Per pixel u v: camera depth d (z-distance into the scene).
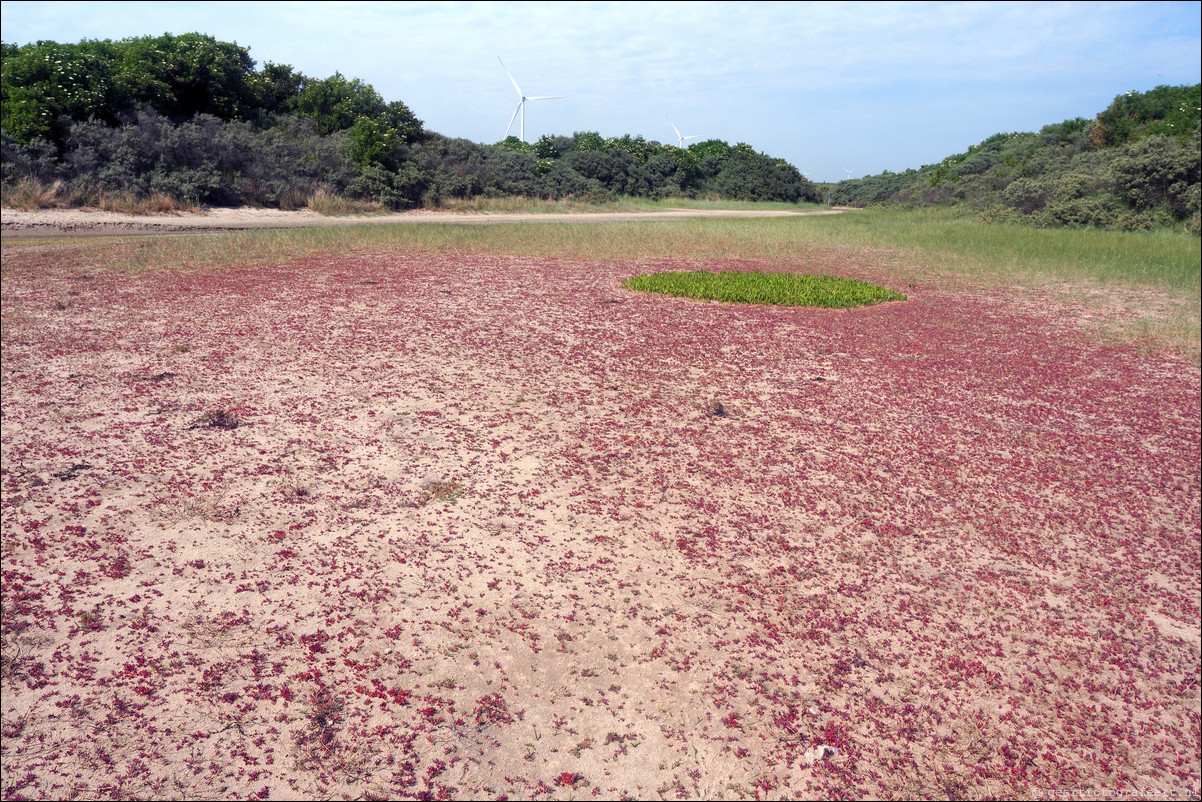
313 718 3.90
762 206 64.75
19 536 5.29
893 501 6.74
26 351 9.52
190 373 8.96
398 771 3.62
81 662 4.18
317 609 4.74
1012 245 26.86
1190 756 4.18
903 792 3.77
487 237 24.72
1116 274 21.19
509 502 6.24
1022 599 5.44
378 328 11.60
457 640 4.55
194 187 28.17
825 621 4.99
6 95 27.28
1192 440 8.71
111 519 5.59
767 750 3.94
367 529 5.68
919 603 5.28
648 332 12.41
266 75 38.06
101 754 3.60
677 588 5.23
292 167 33.06
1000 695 4.50
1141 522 6.68
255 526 5.61
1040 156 44.03
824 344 12.25
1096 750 4.16
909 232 31.67
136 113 29.27
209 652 4.31
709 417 8.53
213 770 3.55
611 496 6.45
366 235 23.50
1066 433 8.73
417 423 7.77
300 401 8.20
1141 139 37.62
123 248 18.61
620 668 4.43
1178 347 13.32
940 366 11.28
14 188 24.58
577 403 8.70
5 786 3.38
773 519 6.27
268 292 14.08
